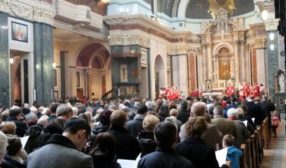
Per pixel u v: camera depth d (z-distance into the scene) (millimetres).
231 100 18016
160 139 3861
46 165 3354
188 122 4816
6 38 17000
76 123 3635
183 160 3799
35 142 6641
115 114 5707
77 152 3430
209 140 6391
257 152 10266
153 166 3775
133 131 7566
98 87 33531
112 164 4195
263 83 31625
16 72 24109
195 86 36594
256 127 11414
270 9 25047
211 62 36719
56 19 21719
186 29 36156
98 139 4203
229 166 5598
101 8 27641
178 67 35625
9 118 8367
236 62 35750
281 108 24734
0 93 16609
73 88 29141
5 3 16875
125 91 27828
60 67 28516
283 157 11914
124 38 27969
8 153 4797
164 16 34531
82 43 28875
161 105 11469
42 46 19547
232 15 36781
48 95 19781
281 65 25328
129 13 28094
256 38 31953
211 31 36875
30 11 18828
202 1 37281
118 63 28281
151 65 30438
